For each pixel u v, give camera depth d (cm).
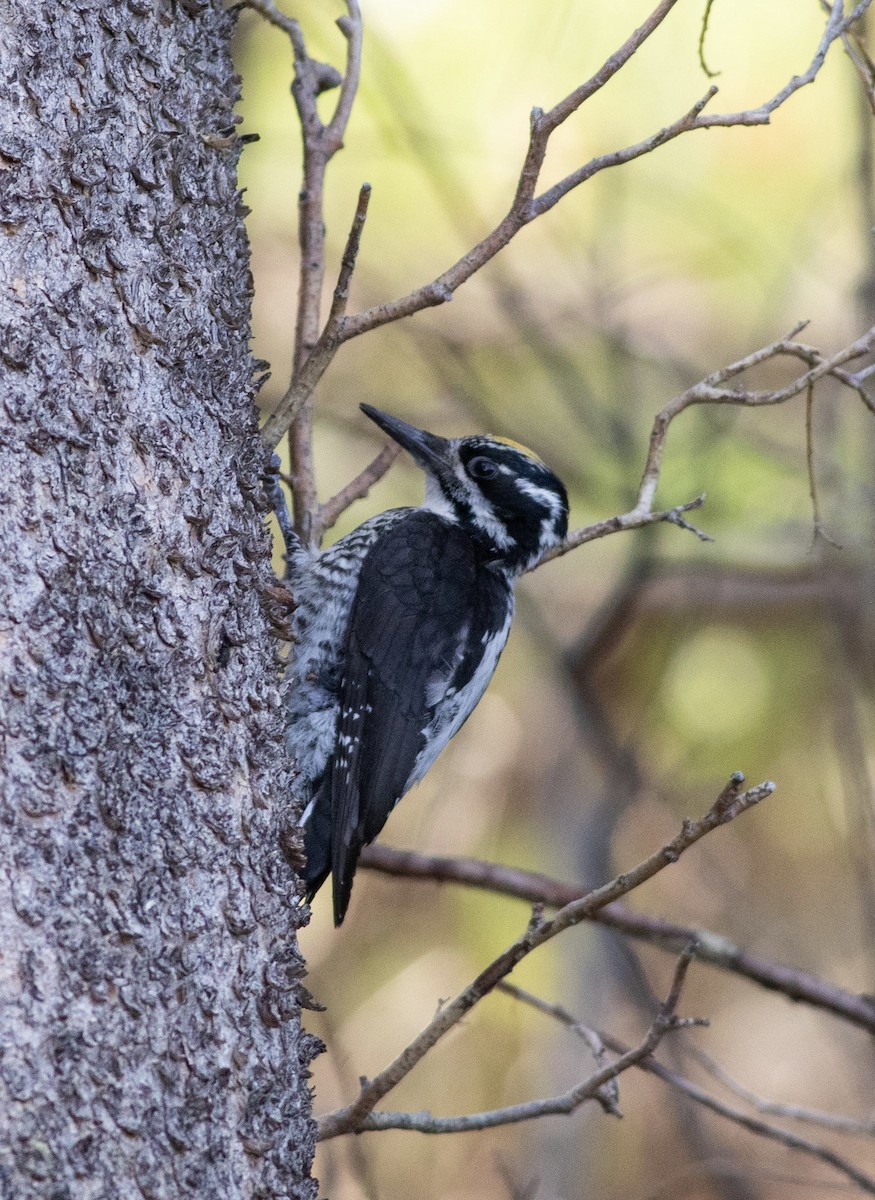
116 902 504
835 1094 1580
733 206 1520
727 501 1437
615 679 1549
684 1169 1396
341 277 663
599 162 657
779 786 1543
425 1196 1460
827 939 1545
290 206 1559
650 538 1273
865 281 1130
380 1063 1504
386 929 1584
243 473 616
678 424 1497
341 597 896
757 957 906
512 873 916
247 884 549
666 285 1603
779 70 1446
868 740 1445
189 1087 504
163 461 564
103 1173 475
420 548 912
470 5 1471
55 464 532
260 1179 516
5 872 487
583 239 1522
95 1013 488
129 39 593
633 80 1445
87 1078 479
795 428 1520
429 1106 1502
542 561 780
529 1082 1502
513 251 1581
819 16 1423
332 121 784
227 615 579
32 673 508
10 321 535
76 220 559
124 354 564
